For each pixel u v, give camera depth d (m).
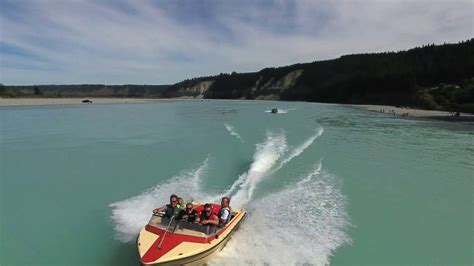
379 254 10.18
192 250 8.95
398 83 107.25
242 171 18.61
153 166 19.92
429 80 105.19
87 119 48.34
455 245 10.76
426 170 19.47
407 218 12.75
